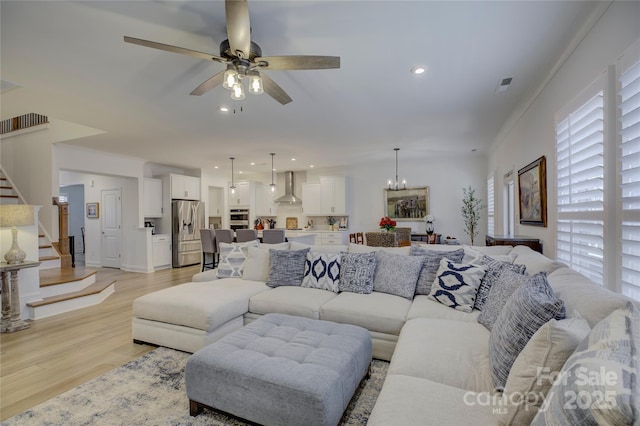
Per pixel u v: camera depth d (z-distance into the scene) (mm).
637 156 1631
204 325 2545
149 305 2805
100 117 3816
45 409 1917
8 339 3027
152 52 2334
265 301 2906
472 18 1985
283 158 6711
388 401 1246
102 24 2000
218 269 3803
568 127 2426
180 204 7262
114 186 7152
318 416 1471
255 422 1625
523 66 2641
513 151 4215
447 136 4949
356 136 4883
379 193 7648
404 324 2334
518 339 1303
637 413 598
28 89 3033
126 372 2357
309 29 2082
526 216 3611
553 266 2062
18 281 3486
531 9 1908
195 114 3727
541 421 843
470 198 6805
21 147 5691
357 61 2527
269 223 8828
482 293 2377
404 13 1926
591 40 2057
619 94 1763
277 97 2576
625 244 1741
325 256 3254
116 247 7168
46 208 5344
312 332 2104
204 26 2029
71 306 3977
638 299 1621
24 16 1906
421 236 6805
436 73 2752
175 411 1889
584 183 2180
